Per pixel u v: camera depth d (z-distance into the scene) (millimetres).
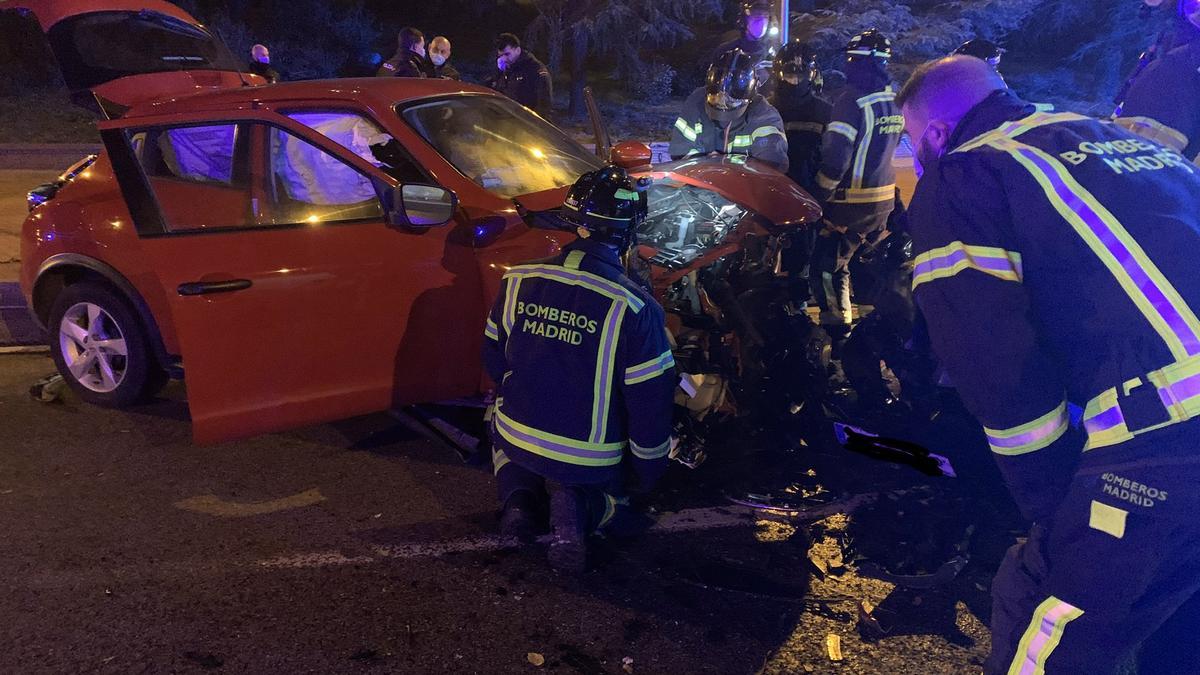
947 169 1979
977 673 2600
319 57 19672
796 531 3365
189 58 5234
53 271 4359
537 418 2982
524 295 2975
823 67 18859
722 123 5117
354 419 4387
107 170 4363
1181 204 1875
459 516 3514
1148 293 1799
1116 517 1813
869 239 5059
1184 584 1831
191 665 2646
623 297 2850
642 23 18328
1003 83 2166
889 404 4039
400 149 3885
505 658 2686
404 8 24250
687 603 2953
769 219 4152
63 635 2777
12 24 18016
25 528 3391
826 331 4520
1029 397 1896
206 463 3926
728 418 3855
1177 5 3645
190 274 3479
